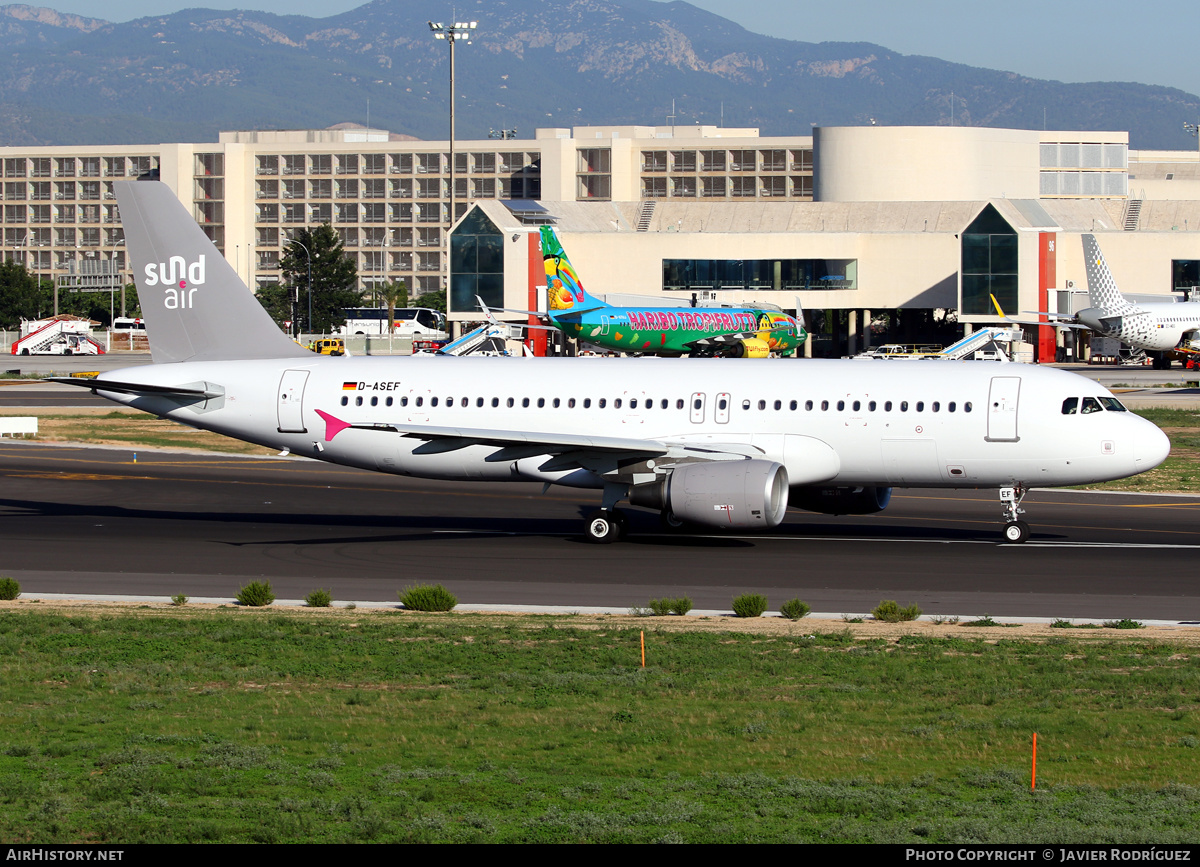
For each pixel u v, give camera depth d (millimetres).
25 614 112375
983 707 80688
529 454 155625
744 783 63469
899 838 55375
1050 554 146750
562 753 69875
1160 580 130000
